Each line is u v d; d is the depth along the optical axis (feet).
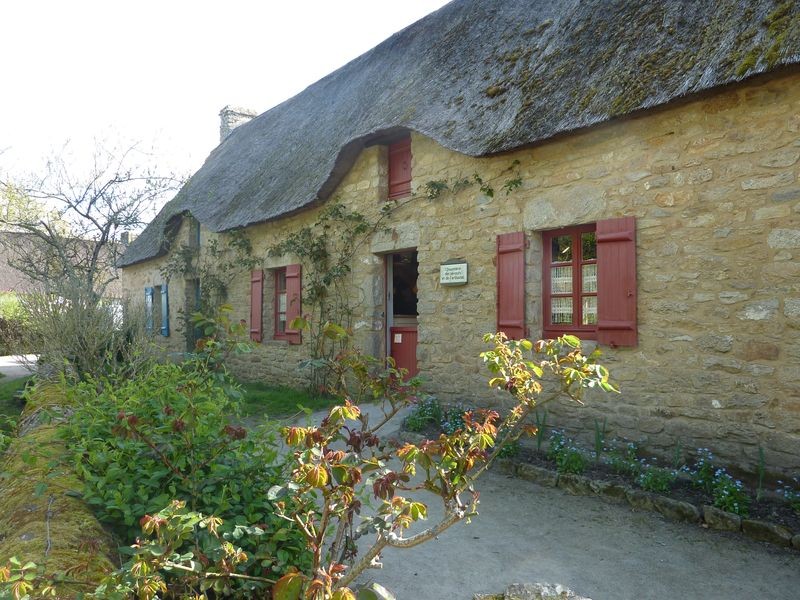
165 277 45.60
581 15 21.04
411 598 9.86
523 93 19.81
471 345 21.22
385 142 25.64
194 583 7.19
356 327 26.68
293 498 6.61
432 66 26.81
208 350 10.90
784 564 11.07
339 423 6.82
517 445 18.01
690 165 15.70
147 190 45.75
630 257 16.69
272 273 33.73
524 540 12.30
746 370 14.61
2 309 53.42
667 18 17.26
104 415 10.74
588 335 18.42
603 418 17.38
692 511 13.07
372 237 25.73
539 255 19.57
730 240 14.98
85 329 21.94
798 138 13.99
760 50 13.78
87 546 7.20
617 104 16.02
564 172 18.47
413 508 5.88
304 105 41.73
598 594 10.05
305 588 5.87
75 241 42.04
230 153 46.65
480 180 20.97
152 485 8.97
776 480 13.94
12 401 27.91
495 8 27.12
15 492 9.63
